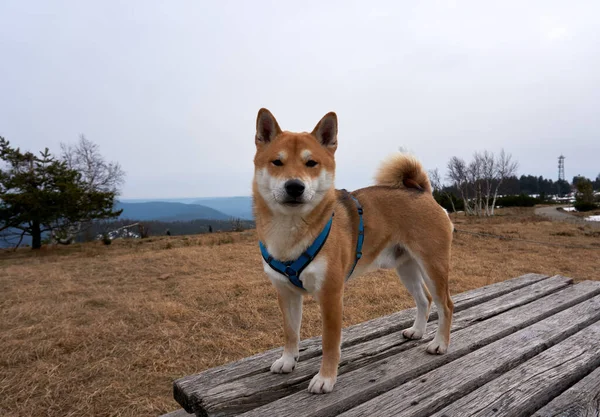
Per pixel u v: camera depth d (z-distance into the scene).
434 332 0.96
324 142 0.83
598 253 3.41
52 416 0.99
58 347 1.37
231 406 0.65
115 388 1.11
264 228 0.74
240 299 1.96
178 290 2.15
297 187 0.67
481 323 0.97
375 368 0.76
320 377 0.69
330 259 0.72
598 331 0.91
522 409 0.61
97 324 1.59
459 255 3.27
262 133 0.81
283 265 0.71
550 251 3.51
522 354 0.80
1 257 4.64
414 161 0.95
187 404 0.69
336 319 0.71
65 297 2.06
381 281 2.30
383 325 1.00
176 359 1.30
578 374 0.73
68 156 8.17
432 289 0.84
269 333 1.55
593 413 0.61
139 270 2.79
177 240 5.33
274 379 0.73
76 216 5.37
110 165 11.80
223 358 1.31
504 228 5.73
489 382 0.69
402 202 0.87
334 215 0.77
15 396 1.07
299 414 0.61
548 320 0.98
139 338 1.47
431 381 0.69
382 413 0.60
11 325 1.62
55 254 4.68
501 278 2.42
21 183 5.23
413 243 0.85
